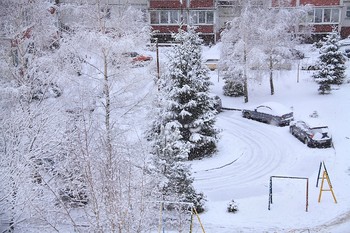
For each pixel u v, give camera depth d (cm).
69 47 1831
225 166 2464
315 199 2003
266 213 1891
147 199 1205
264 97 3606
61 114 1772
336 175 2250
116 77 1856
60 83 1855
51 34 2444
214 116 2616
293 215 1864
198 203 1884
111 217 1005
